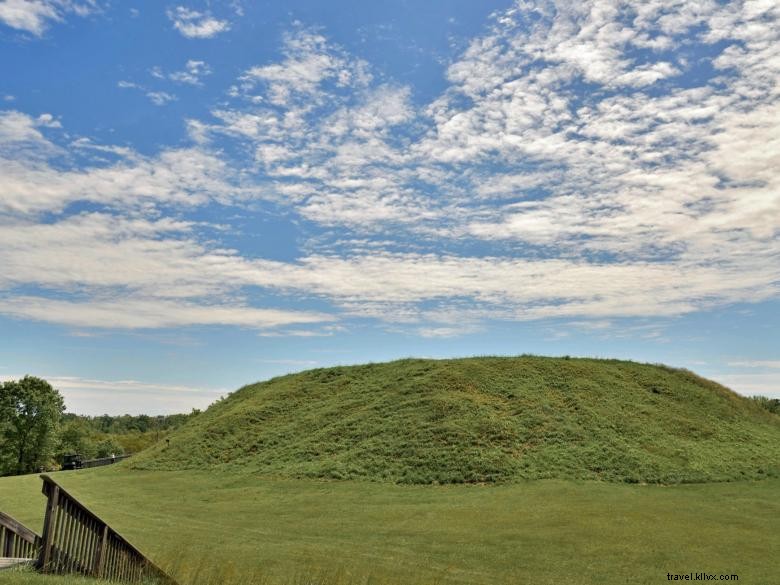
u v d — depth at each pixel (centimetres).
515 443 2839
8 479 3306
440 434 2975
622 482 2472
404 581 1202
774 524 1812
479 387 3588
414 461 2756
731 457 2897
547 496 2181
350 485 2553
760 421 3728
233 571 1139
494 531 1722
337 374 4509
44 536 898
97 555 992
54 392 6053
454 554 1480
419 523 1859
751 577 1305
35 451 5831
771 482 2552
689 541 1594
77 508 955
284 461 3075
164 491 2702
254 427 3775
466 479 2525
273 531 1767
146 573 1066
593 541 1591
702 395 3853
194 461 3412
